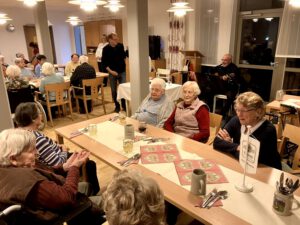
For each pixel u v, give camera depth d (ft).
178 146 6.06
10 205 3.78
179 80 17.24
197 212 3.71
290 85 15.94
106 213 2.41
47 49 22.50
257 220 3.52
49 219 4.05
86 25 30.30
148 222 2.30
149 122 8.51
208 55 19.45
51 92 14.62
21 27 29.63
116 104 16.85
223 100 15.80
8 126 7.93
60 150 6.40
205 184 4.09
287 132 6.61
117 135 6.86
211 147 5.99
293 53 14.58
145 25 12.73
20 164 4.13
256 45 17.31
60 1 23.63
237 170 4.87
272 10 15.96
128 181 2.47
